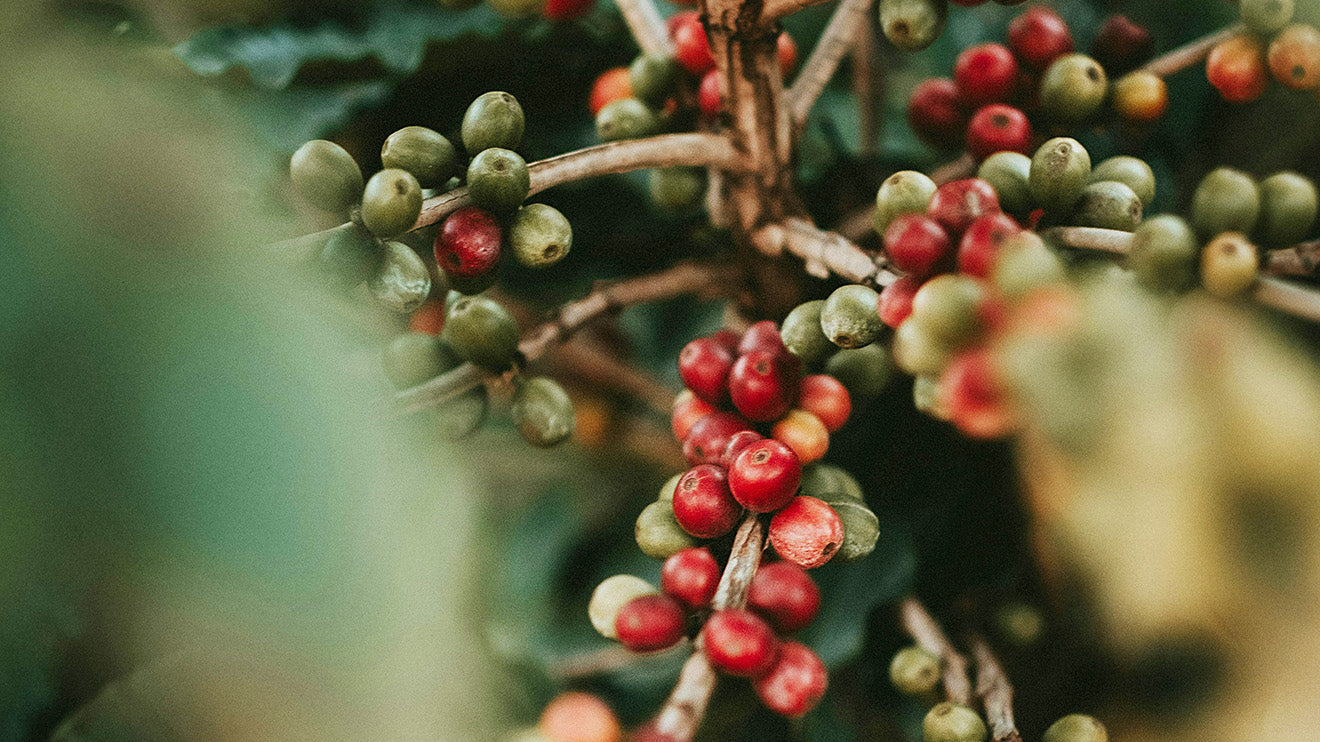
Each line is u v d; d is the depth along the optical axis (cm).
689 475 40
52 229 32
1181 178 46
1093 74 43
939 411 41
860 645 46
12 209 32
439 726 34
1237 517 35
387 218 38
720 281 47
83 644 32
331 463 33
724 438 41
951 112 46
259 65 48
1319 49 40
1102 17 51
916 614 45
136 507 32
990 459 46
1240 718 35
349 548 33
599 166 41
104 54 35
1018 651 44
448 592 35
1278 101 43
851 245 42
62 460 32
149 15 47
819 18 55
